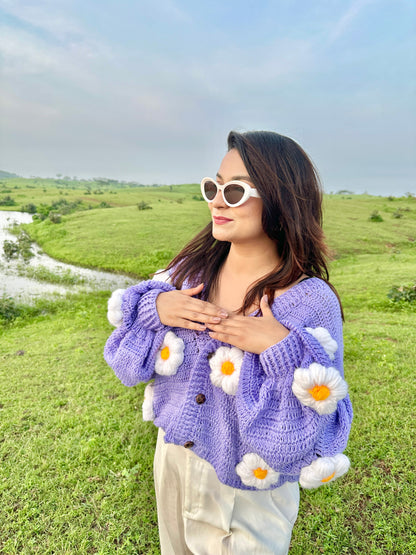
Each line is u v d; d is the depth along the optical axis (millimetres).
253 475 1122
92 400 4453
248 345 1037
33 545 2520
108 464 3258
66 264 18219
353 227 26062
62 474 3156
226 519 1251
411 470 3033
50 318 9602
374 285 11320
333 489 2867
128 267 17062
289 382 990
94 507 2811
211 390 1178
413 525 2547
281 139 1114
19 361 5898
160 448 1425
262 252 1203
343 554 2377
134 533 2594
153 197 65938
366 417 3777
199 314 1099
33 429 3852
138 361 1193
